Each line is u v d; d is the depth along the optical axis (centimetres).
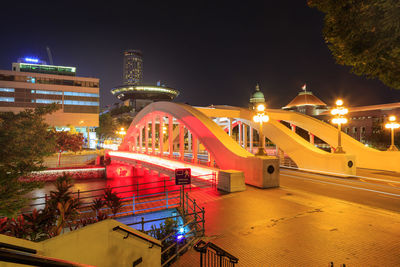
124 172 4688
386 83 446
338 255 567
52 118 7562
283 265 530
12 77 7244
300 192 1244
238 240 663
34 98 7444
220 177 1335
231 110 2830
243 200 1091
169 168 2211
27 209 2180
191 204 1052
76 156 5344
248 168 1452
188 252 616
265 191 1273
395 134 3284
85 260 405
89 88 8094
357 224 770
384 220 808
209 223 802
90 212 1133
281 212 907
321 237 671
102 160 5338
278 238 671
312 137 2889
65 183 879
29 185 1140
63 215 719
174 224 805
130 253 491
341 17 433
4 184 991
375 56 413
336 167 1830
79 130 8662
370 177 1733
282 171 2105
